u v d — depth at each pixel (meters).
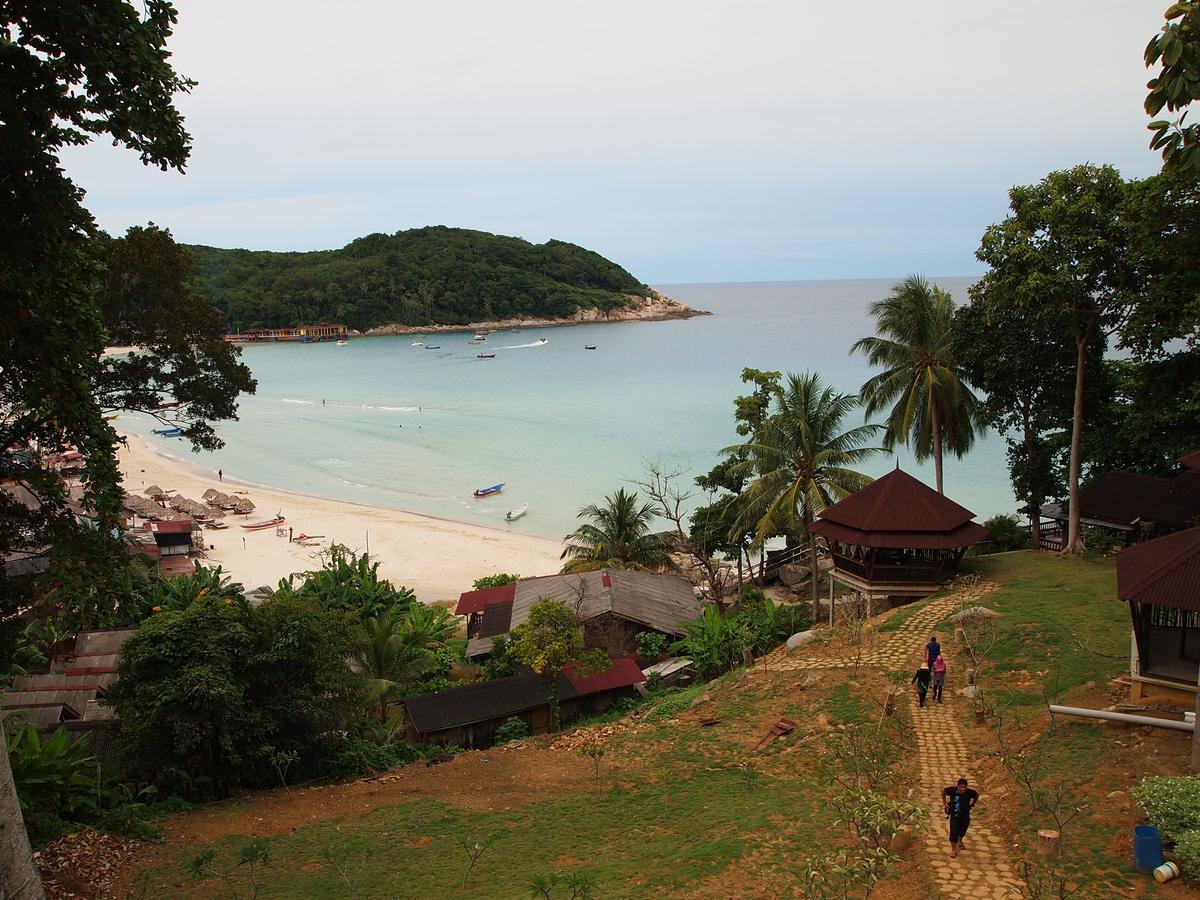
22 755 18.58
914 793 17.16
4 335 15.25
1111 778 15.60
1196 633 19.00
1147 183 29.19
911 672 24.17
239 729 22.02
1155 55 11.26
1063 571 31.67
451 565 61.91
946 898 12.97
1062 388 37.31
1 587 19.91
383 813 20.72
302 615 23.70
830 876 14.09
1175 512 32.16
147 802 21.73
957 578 31.97
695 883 14.77
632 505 47.56
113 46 12.67
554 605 29.64
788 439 37.25
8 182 12.62
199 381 38.94
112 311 35.16
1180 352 32.12
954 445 39.88
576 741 26.11
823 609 37.62
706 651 33.44
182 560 58.56
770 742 21.95
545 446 104.50
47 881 16.25
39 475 17.83
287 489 89.25
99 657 33.50
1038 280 30.42
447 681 35.19
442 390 152.88
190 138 14.48
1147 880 12.66
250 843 18.92
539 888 14.00
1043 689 21.06
